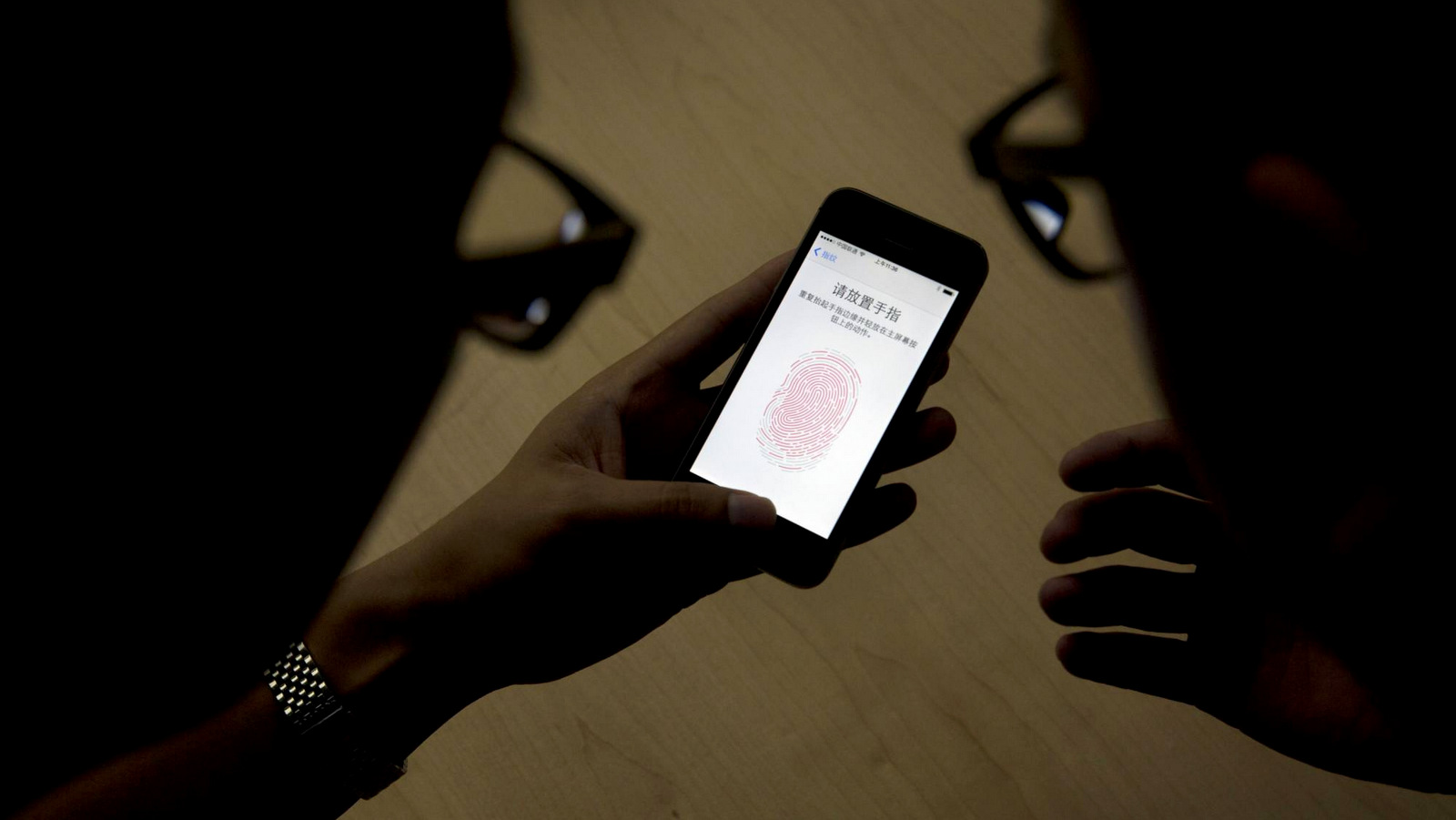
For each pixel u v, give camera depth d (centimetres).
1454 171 13
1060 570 58
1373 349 14
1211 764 54
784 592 57
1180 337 15
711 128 65
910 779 53
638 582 53
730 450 58
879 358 58
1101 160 14
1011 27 68
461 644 49
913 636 56
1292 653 48
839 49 67
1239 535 18
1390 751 45
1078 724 54
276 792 45
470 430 59
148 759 43
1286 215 13
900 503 56
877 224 58
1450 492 15
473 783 52
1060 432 60
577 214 62
